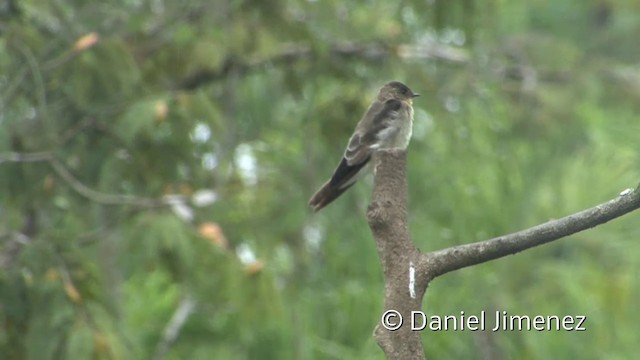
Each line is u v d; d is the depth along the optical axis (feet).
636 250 52.60
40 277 38.42
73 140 43.91
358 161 31.68
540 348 51.44
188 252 40.01
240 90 58.03
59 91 42.96
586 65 55.77
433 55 53.88
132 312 53.78
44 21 42.68
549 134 54.19
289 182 50.01
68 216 44.24
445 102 52.24
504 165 54.80
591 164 54.08
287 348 50.49
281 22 48.91
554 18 72.79
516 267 52.60
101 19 46.32
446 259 20.56
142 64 47.91
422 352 20.51
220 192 44.52
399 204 21.17
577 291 51.70
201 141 48.70
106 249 43.09
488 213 54.85
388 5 53.88
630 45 68.18
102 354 37.27
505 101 54.24
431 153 55.72
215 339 52.60
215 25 48.83
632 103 55.93
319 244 56.39
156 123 41.45
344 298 55.21
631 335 52.37
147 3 49.44
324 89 56.65
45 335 37.65
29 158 40.75
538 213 53.52
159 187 45.19
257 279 40.29
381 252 21.03
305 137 53.42
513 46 56.34
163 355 51.57
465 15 48.57
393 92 36.40
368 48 52.34
